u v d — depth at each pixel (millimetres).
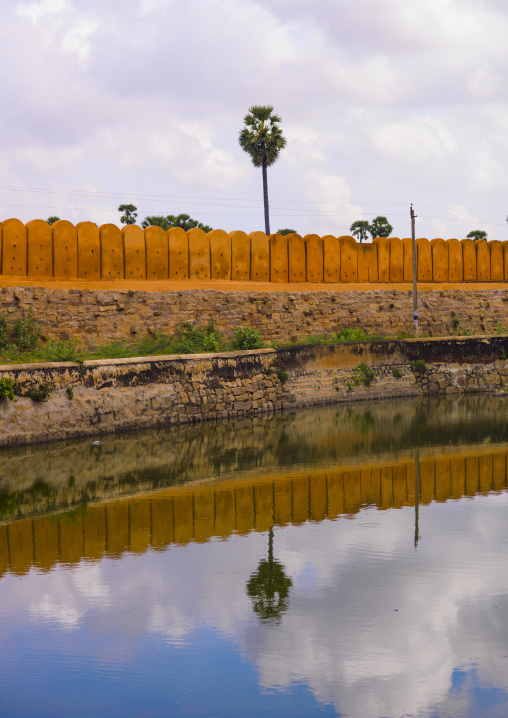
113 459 13859
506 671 5836
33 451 14539
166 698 5500
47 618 6820
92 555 8508
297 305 23469
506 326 28062
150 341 19984
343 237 25219
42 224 18547
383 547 8695
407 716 5230
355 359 23016
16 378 15062
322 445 15250
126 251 20172
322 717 5223
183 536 9219
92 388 16500
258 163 39531
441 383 24469
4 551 8672
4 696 5559
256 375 20266
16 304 17484
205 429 17328
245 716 5238
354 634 6445
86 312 18875
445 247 27328
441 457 13961
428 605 6992
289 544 8844
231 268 22578
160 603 7129
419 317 26359
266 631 6520
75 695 5551
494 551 8508
